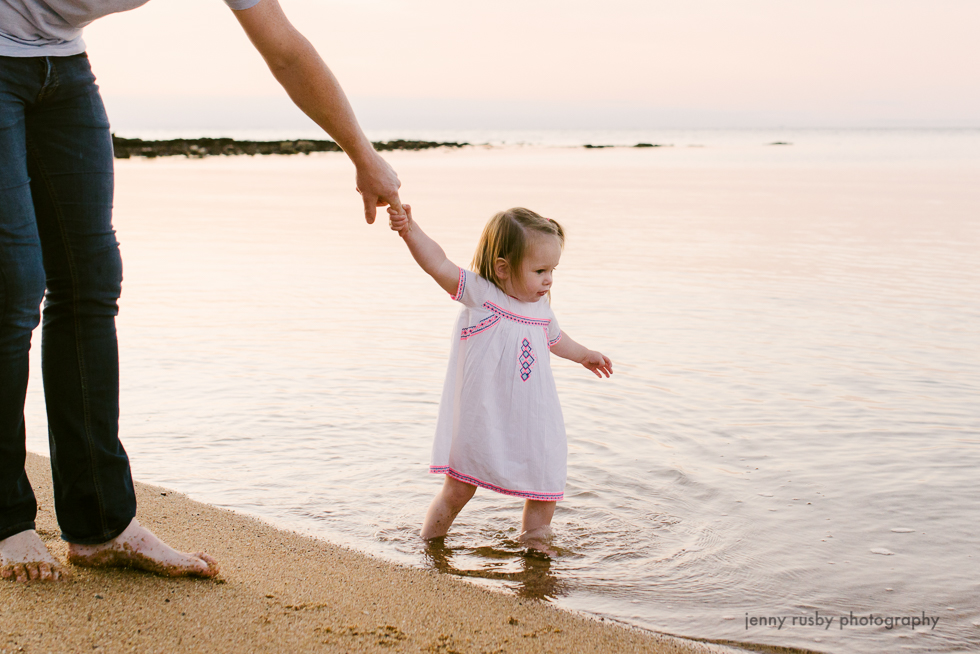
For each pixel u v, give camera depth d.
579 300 7.12
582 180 23.22
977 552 2.82
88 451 2.11
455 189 19.38
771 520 3.07
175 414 4.18
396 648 1.97
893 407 4.39
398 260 9.33
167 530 2.69
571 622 2.25
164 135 88.19
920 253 9.78
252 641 1.92
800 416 4.25
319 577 2.40
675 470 3.54
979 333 6.01
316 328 6.09
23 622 1.87
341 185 20.66
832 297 7.28
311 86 2.21
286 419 4.14
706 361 5.27
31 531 2.12
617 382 4.82
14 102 1.88
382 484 3.40
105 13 1.96
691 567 2.71
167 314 6.50
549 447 2.92
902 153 47.06
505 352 2.92
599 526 3.02
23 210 1.89
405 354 5.39
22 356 1.96
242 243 10.59
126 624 1.92
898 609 2.45
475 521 3.11
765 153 48.16
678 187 20.62
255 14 2.04
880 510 3.16
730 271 8.59
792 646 2.23
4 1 1.83
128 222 12.73
